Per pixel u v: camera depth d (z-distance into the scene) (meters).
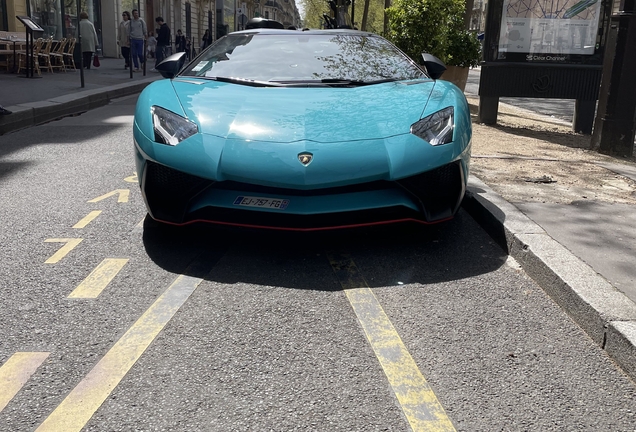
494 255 3.42
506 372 2.23
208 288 2.89
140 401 2.00
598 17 8.24
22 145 6.66
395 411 1.97
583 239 3.38
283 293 2.85
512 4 8.39
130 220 3.92
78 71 16.94
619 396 2.11
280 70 4.21
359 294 2.86
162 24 20.14
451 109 3.56
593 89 8.32
